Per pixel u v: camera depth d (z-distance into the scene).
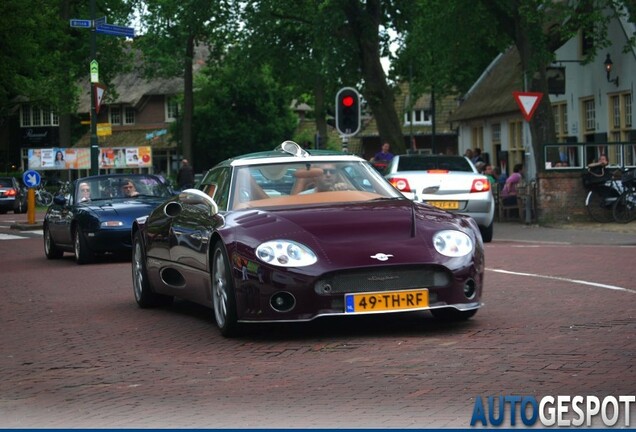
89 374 8.59
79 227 19.53
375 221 9.92
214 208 10.77
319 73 46.47
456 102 94.81
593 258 17.47
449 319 10.57
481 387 7.45
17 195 54.00
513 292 12.94
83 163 64.75
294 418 6.75
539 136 32.41
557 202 28.45
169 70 65.31
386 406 6.99
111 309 12.85
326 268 9.41
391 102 43.69
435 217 10.15
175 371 8.55
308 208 10.30
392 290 9.52
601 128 41.09
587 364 8.14
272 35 49.03
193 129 88.88
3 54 37.81
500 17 32.81
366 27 42.44
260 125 89.12
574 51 42.91
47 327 11.52
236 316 9.87
